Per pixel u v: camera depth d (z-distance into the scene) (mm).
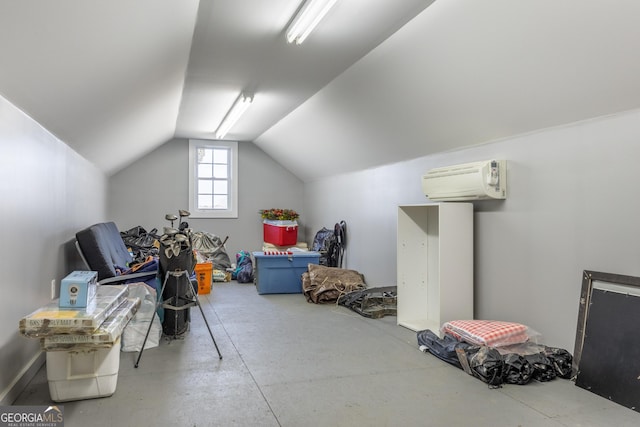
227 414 2377
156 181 7863
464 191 3695
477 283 3846
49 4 1719
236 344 3664
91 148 4547
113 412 2385
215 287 6477
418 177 4816
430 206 4289
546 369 2854
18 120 2477
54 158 3365
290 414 2381
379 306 4953
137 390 2691
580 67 2578
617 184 2697
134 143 5945
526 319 3355
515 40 2678
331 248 6617
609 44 2344
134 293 3664
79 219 4477
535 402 2531
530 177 3320
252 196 8422
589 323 2781
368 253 5902
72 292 2514
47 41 1985
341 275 5660
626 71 2424
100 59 2547
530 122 3234
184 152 8016
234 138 7992
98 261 3762
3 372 2307
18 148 2480
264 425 2256
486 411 2416
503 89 3121
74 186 4191
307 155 7141
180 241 3684
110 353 2561
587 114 2842
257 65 4023
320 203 7727
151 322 3398
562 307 3059
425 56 3301
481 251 3809
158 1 2271
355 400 2564
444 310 3680
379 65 3756
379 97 4227
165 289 3824
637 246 2594
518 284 3424
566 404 2502
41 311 2428
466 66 3137
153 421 2287
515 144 3463
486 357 2857
